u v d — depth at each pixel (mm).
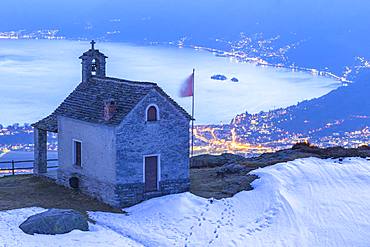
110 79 44906
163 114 40875
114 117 39625
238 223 36688
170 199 39500
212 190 42156
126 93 41469
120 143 39281
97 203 40312
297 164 45312
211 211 38094
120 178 39438
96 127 40875
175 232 35125
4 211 37438
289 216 37344
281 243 34156
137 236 34250
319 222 36688
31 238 32812
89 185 41875
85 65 47469
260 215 37781
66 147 44156
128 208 39406
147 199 40469
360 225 36250
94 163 41344
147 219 37125
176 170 41688
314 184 41812
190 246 33094
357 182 42188
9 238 32500
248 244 33812
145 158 40438
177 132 41562
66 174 44219
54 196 41875
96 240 33125
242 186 42094
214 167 51625
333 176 43094
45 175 47531
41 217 34219
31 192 42906
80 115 42500
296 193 40531
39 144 48031
